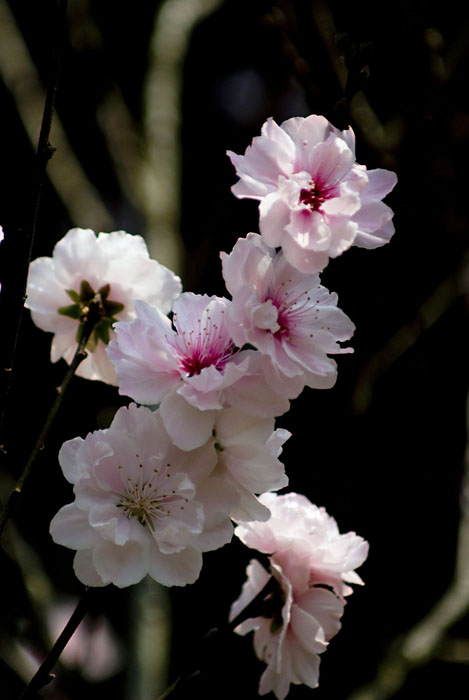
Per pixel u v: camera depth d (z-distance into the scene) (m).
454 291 1.39
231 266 0.73
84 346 0.80
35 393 1.35
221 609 1.33
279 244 0.73
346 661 1.43
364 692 1.24
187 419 0.73
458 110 1.45
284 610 0.78
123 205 1.47
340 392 1.40
